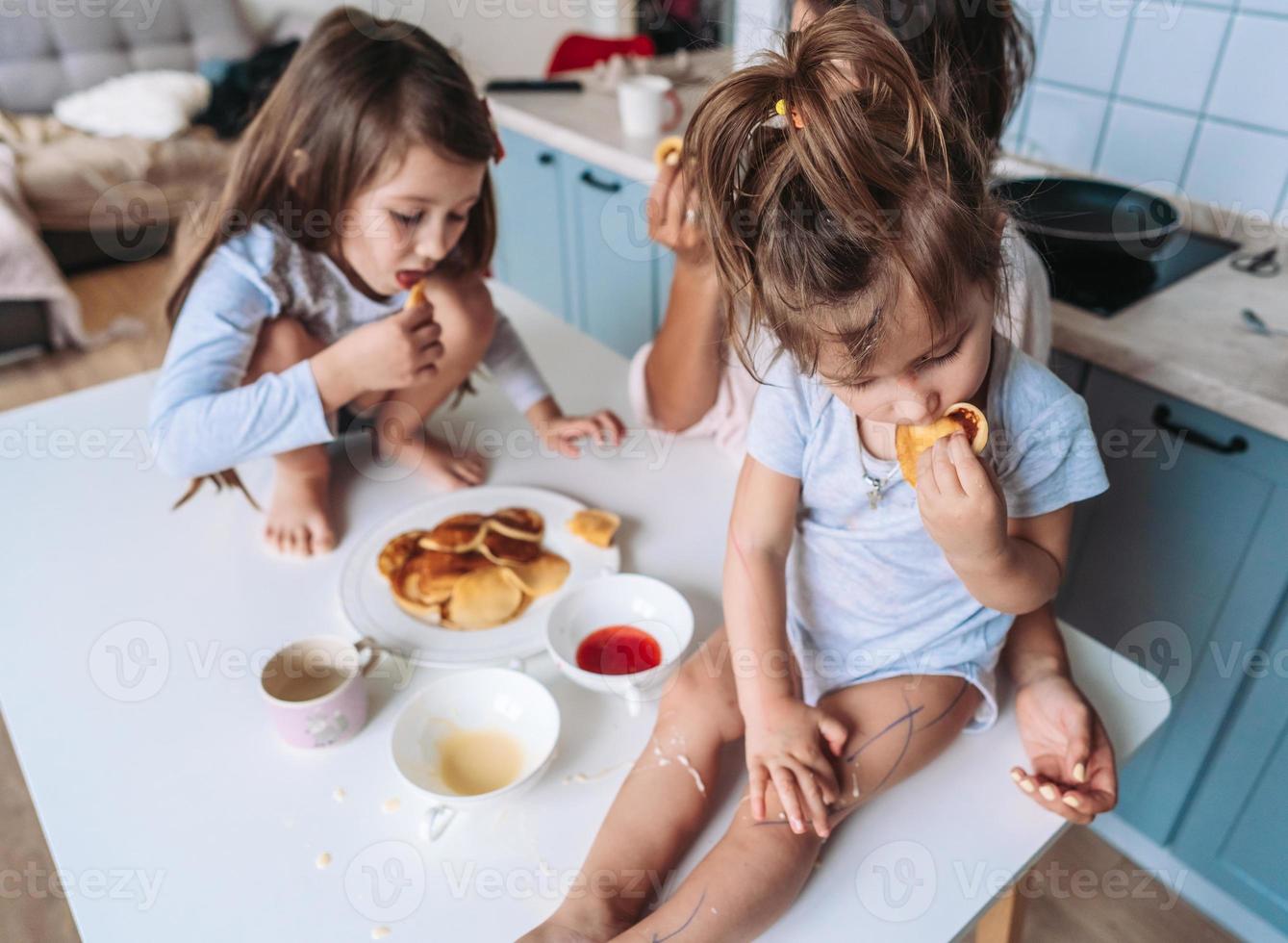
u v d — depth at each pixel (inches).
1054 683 32.7
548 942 25.5
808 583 35.0
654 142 75.8
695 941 25.5
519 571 39.0
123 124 129.0
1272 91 55.2
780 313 26.3
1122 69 61.6
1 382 109.2
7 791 60.9
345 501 44.7
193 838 29.0
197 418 38.4
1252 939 54.3
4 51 132.4
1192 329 48.1
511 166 90.7
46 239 122.6
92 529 43.1
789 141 25.3
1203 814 54.3
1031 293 36.8
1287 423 41.9
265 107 40.3
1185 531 48.9
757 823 28.1
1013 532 32.3
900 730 30.8
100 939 26.0
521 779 29.5
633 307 84.4
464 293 46.4
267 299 41.7
